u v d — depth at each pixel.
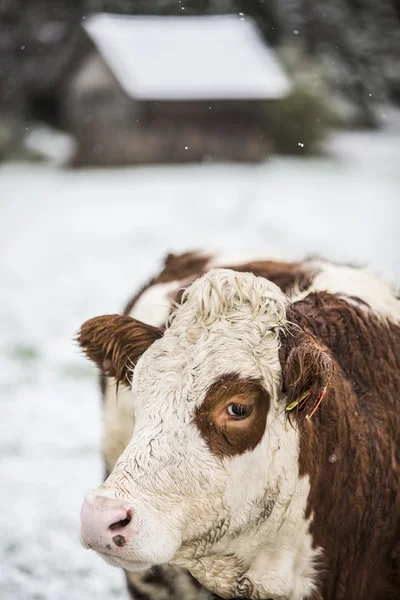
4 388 9.44
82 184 29.02
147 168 34.06
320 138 38.06
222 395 3.09
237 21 40.16
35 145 39.78
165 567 4.16
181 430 3.08
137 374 3.24
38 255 16.98
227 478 3.13
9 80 44.19
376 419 3.61
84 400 9.09
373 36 48.78
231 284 3.24
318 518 3.45
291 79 38.75
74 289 14.34
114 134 35.12
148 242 18.09
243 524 3.25
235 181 28.86
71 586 5.36
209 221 20.70
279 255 5.19
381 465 3.57
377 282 4.19
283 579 3.43
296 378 3.04
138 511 2.95
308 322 3.59
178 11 46.84
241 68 36.19
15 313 12.88
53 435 8.01
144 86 34.00
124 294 14.04
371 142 43.09
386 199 24.86
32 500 6.58
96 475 7.08
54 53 45.00
